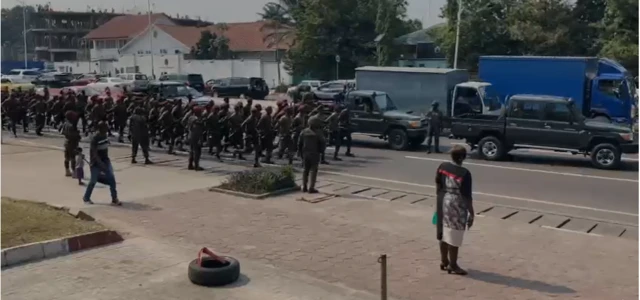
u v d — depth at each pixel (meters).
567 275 8.70
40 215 10.38
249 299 7.62
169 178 15.62
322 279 8.47
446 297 7.85
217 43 69.69
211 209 12.27
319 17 58.81
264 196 13.34
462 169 8.52
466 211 8.51
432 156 20.50
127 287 7.93
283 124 18.55
